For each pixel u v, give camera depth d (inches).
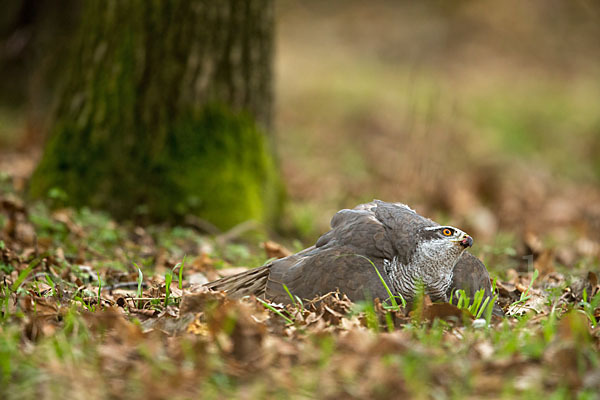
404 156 761.6
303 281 316.5
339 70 1381.6
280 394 220.1
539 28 1690.5
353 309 290.0
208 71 527.2
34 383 219.0
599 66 1603.1
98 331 264.7
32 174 544.4
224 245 483.8
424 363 229.0
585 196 854.5
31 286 338.0
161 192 516.4
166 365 232.2
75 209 513.7
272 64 562.6
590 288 354.9
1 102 931.3
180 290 332.8
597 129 1168.8
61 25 898.7
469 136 1003.3
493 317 295.1
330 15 1759.4
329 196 730.2
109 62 525.7
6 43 897.5
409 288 322.0
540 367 237.1
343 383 224.7
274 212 564.4
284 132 1029.2
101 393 217.6
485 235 597.3
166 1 516.4
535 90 1402.6
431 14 1716.3
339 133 1039.6
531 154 1040.2
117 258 424.8
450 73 1461.6
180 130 523.8
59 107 548.4
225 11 527.2
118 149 520.7
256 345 245.0
